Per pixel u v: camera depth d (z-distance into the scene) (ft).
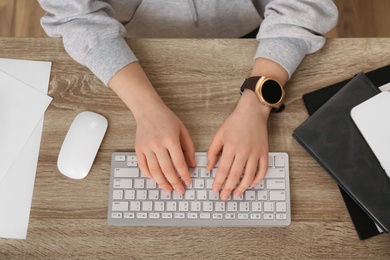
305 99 2.85
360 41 2.95
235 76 2.91
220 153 2.79
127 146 2.78
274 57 2.82
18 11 5.90
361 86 2.74
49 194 2.70
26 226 2.64
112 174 2.71
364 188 2.56
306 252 2.59
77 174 2.69
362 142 2.63
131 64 2.84
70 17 2.89
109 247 2.61
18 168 2.74
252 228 2.64
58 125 2.82
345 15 5.89
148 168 2.69
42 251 2.61
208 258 2.59
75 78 2.91
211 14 3.61
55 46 2.96
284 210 2.64
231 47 2.96
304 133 2.70
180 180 2.72
